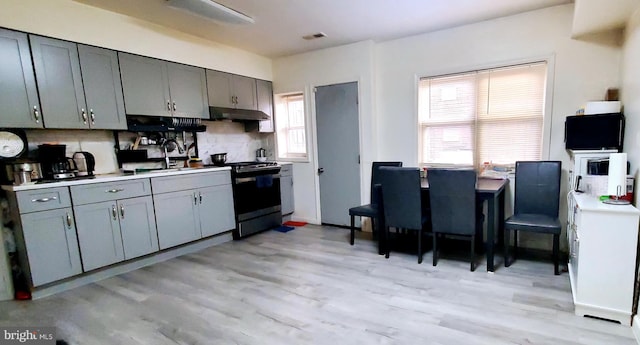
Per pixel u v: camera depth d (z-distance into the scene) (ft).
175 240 11.20
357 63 13.34
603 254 6.40
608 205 6.59
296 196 15.99
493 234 8.99
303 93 15.05
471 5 9.73
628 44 8.19
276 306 7.63
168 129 11.64
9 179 8.77
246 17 10.27
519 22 10.52
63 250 8.65
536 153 10.84
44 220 8.30
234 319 7.11
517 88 10.93
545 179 9.77
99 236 9.34
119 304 7.95
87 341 6.45
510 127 11.18
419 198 9.61
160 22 10.98
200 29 11.64
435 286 8.34
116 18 10.16
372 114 13.32
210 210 12.30
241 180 13.20
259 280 9.14
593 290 6.56
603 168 8.10
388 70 13.19
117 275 9.83
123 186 9.80
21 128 8.63
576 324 6.42
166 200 10.91
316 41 13.08
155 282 9.21
